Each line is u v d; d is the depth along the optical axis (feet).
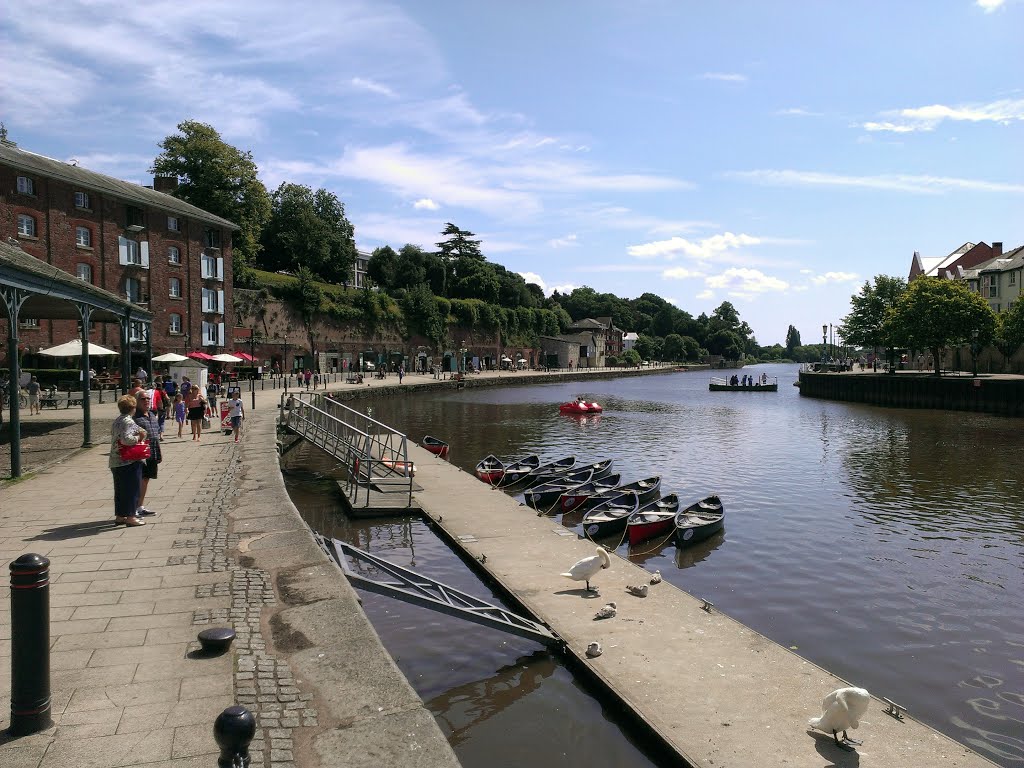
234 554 31.27
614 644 31.50
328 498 67.72
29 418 93.76
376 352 286.87
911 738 24.21
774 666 29.40
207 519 37.99
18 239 144.87
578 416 173.37
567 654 31.42
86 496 42.88
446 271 387.55
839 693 23.34
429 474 75.66
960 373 237.86
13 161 140.26
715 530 60.54
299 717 17.48
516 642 34.01
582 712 27.96
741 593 46.65
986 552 56.59
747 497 77.46
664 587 39.19
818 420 166.50
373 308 283.18
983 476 90.99
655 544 57.11
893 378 213.46
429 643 34.45
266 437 79.51
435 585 34.71
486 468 83.10
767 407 208.95
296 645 21.67
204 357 174.50
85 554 30.68
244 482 50.21
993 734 29.94
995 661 37.04
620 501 65.98
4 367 135.85
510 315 401.08
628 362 559.79
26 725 15.84
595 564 36.78
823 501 75.56
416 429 141.18
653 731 24.62
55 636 21.74
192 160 218.79
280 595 26.11
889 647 38.55
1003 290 250.57
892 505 73.61
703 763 22.52
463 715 28.07
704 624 33.78
